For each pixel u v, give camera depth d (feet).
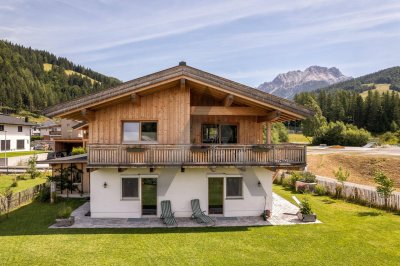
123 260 34.47
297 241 40.60
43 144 235.20
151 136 53.16
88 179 69.15
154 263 33.81
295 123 381.19
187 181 52.03
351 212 55.62
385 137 299.99
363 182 103.40
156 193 52.01
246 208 52.90
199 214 50.60
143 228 45.78
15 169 115.24
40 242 39.55
